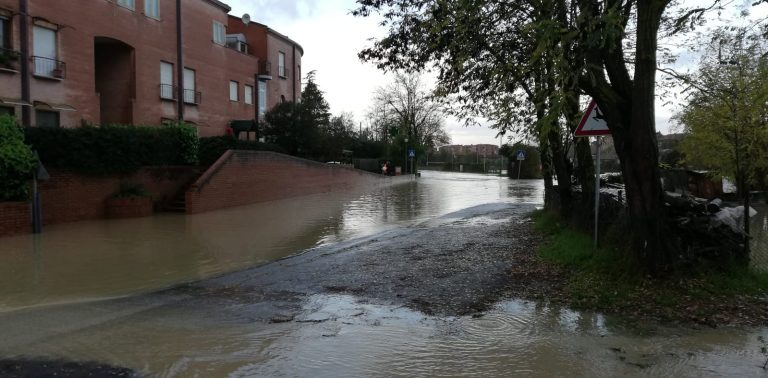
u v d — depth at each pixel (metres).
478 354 4.95
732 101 10.52
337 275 8.23
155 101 26.16
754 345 5.05
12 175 12.91
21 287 7.65
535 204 22.48
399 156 54.56
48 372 4.51
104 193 16.55
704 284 6.54
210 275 8.51
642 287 6.67
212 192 19.09
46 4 19.92
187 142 20.23
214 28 31.31
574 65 7.10
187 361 4.78
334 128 40.06
